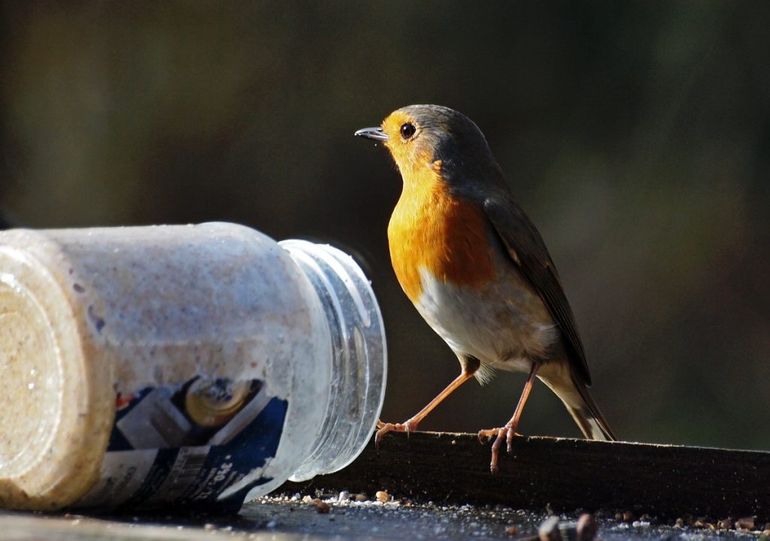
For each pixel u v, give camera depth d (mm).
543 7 15367
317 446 5832
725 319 14461
